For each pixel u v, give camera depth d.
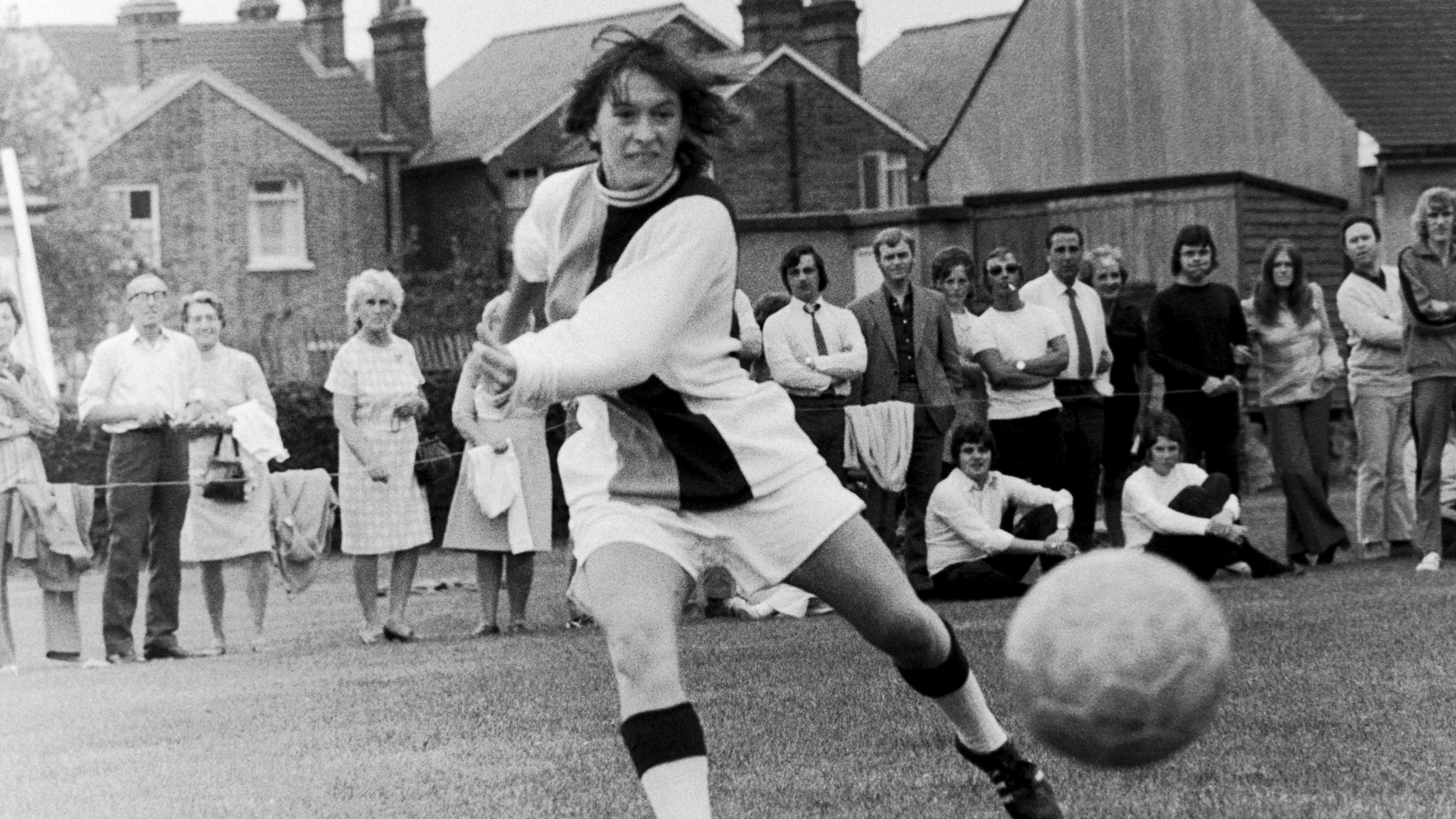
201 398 13.77
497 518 13.88
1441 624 11.06
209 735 9.10
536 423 14.02
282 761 8.20
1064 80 42.31
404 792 7.29
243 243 49.53
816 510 5.47
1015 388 15.28
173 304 48.06
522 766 7.75
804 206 50.97
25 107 44.19
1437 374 15.23
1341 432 31.91
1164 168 40.75
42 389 13.75
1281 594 13.45
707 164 5.61
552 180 5.71
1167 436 14.91
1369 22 38.59
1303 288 16.09
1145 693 5.07
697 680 9.94
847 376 14.30
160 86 49.69
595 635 13.33
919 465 14.58
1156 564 5.23
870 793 6.72
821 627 12.82
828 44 52.38
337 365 13.71
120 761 8.45
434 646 13.03
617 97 5.38
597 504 5.54
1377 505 16.55
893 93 58.03
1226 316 16.05
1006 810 6.32
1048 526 14.58
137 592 13.78
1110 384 16.39
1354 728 7.69
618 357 5.22
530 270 5.77
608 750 8.05
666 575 5.40
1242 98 39.12
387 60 52.97
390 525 13.73
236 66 53.47
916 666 5.77
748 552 5.50
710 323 5.54
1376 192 36.22
